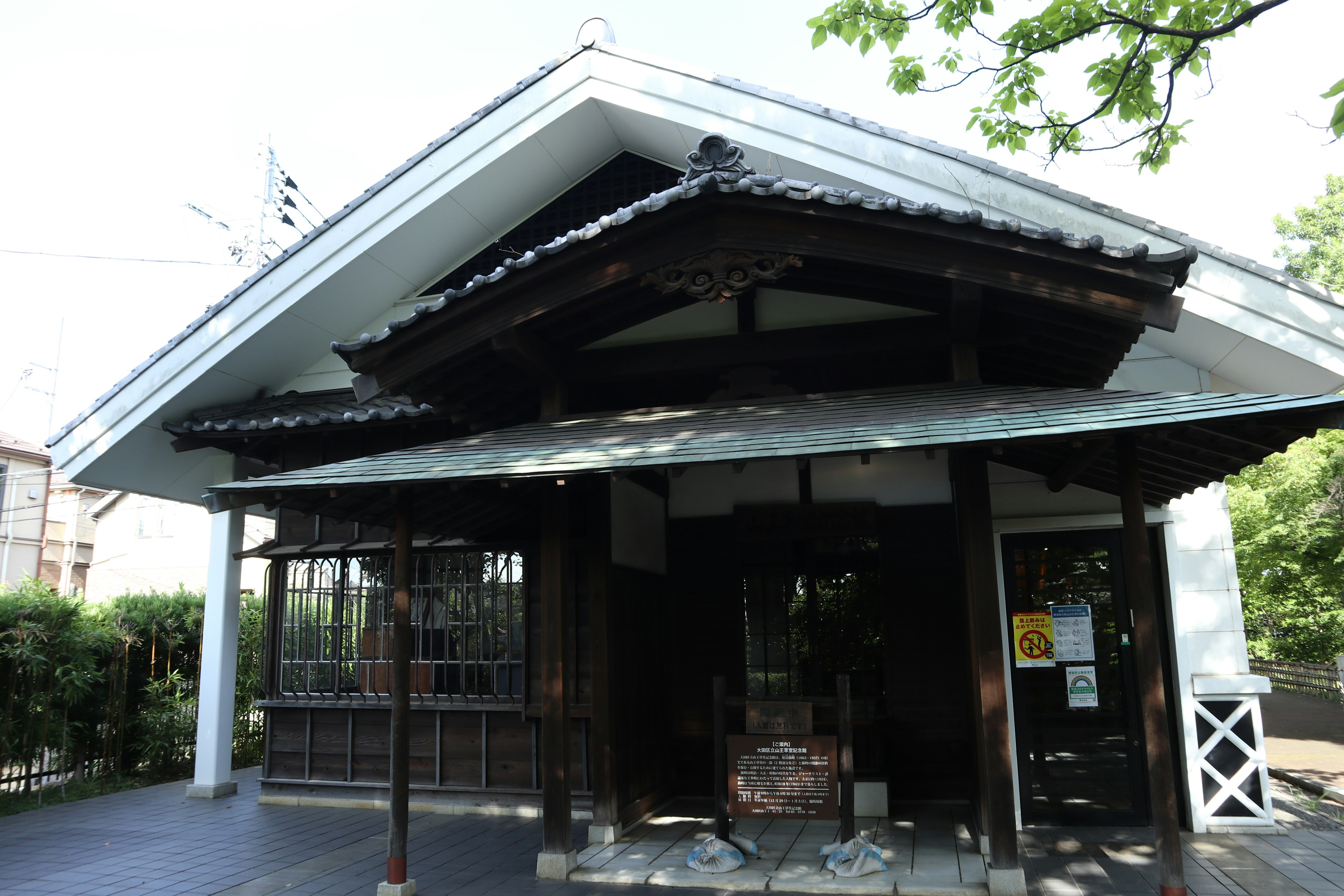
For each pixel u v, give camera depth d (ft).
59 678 29.58
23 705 29.04
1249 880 16.97
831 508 25.82
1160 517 21.88
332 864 19.67
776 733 18.60
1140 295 14.61
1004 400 15.53
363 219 26.30
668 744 25.62
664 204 15.61
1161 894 13.99
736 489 26.73
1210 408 13.02
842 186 23.77
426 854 20.30
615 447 15.99
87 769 32.37
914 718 24.54
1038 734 21.72
